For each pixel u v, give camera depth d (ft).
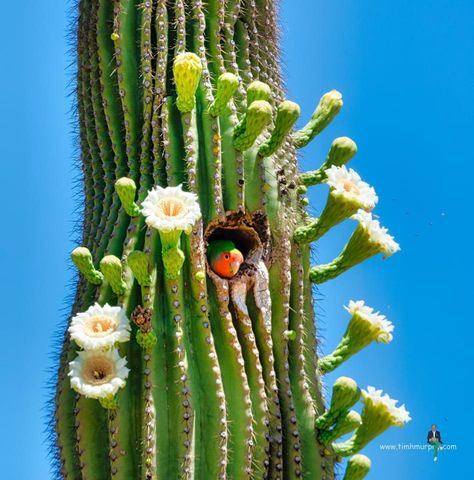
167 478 22.59
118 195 24.91
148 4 26.71
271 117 26.66
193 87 25.03
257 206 25.44
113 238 24.71
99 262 24.64
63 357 24.30
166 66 26.22
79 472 23.30
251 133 25.13
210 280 24.62
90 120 27.53
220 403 23.26
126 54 26.66
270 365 24.54
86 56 27.84
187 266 24.26
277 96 28.53
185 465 22.58
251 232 25.55
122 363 22.66
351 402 24.41
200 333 23.82
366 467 24.38
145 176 25.43
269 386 24.41
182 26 26.43
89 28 27.91
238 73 27.04
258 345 24.71
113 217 25.40
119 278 23.70
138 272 23.59
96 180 26.96
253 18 28.30
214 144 25.29
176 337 23.53
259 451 23.67
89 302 24.54
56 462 24.35
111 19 27.50
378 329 25.59
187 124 25.31
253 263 25.25
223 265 24.58
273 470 23.89
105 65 27.02
